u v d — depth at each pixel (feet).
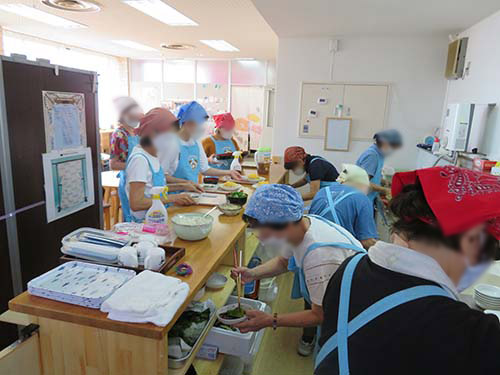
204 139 11.87
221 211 6.46
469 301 4.47
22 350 3.46
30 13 17.07
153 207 5.30
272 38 20.13
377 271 2.30
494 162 8.29
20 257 5.50
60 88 6.09
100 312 3.36
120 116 10.28
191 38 21.16
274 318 4.18
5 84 5.05
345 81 14.47
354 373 2.09
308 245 4.07
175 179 8.15
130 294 3.44
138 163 5.91
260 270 5.19
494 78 9.80
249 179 9.80
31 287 3.59
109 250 4.12
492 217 1.77
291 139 15.46
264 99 26.96
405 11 10.43
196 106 8.32
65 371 3.62
